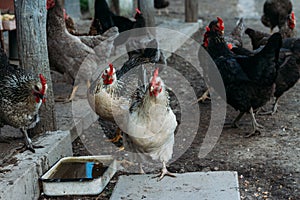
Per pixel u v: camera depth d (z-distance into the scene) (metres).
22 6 3.18
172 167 3.28
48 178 3.04
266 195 3.01
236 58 3.69
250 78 3.52
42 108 3.30
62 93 4.07
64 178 3.03
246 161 3.34
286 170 3.23
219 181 3.07
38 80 3.08
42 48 3.24
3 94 3.04
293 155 3.39
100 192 3.02
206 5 9.49
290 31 4.87
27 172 2.91
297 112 4.03
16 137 3.36
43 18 3.23
